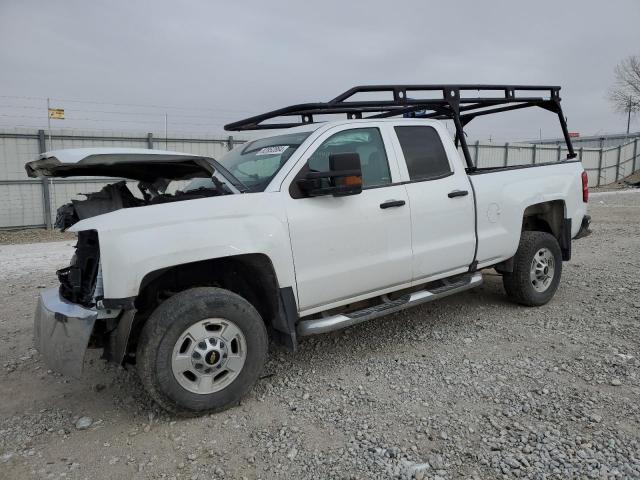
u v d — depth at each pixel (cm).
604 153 3438
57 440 329
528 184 545
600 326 493
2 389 409
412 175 459
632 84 4669
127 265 321
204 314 340
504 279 559
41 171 411
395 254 436
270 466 293
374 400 365
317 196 391
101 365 452
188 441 323
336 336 500
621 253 866
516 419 330
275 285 376
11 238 1448
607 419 325
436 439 312
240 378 357
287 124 570
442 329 507
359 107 453
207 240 342
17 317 603
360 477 279
